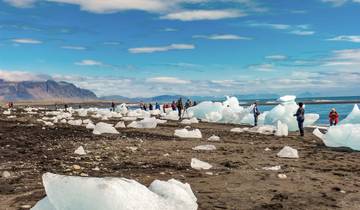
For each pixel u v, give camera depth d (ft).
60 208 16.51
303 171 36.81
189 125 108.99
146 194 17.58
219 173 34.45
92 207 16.08
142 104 225.15
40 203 17.90
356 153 53.93
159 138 67.31
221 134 80.12
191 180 31.14
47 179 16.99
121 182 17.08
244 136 76.28
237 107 149.69
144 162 40.50
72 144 55.57
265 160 44.09
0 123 93.40
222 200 25.12
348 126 61.93
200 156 45.78
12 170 35.04
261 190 28.17
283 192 27.81
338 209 24.00
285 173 35.09
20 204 23.39
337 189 29.17
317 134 78.38
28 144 54.39
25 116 140.26
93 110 231.71
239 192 27.37
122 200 16.20
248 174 34.06
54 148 50.98
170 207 17.97
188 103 160.25
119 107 197.36
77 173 33.65
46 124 94.07
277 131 80.23
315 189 29.07
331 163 43.57
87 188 16.33
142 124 92.22
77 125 96.43
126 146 54.39
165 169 36.24
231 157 45.62
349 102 437.17
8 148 49.85
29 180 30.60
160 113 181.16
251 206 23.98
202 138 70.44
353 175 35.70
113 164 38.99
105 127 74.13
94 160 41.57
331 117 97.40
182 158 43.88
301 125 79.46
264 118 113.19
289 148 47.96
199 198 25.43
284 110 101.24
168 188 19.49
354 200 26.18
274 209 23.56
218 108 142.61
